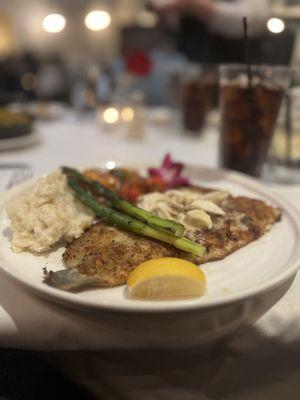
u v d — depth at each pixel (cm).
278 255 27
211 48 81
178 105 75
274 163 49
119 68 98
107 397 26
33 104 102
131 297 22
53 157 55
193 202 30
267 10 66
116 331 22
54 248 27
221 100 44
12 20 191
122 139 68
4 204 32
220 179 41
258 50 59
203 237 28
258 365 24
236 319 22
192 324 22
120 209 30
